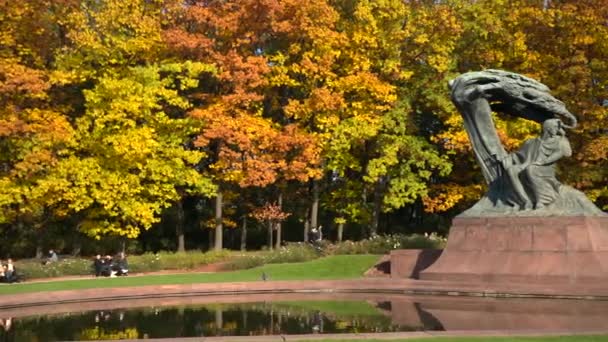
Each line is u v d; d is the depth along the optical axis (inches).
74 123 1600.6
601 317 680.4
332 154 1563.7
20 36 1491.1
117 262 1327.5
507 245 991.6
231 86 1541.6
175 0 1581.0
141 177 1487.5
